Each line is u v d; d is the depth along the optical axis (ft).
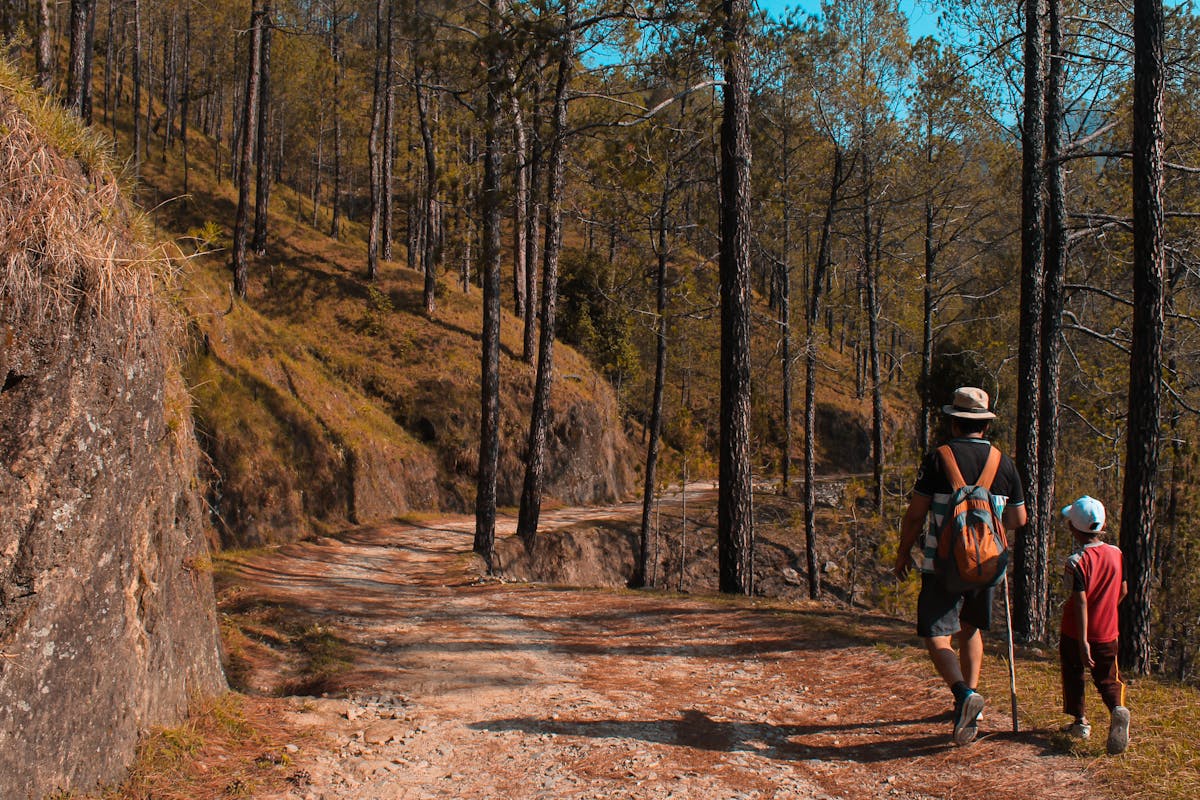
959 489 15.94
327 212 196.03
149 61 164.25
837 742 17.52
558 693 21.79
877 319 96.32
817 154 80.33
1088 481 80.74
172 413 16.66
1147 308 29.55
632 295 78.02
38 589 11.80
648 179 46.65
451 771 16.20
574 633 30.07
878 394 95.71
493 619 32.76
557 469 119.65
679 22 39.68
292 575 44.98
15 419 11.72
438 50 51.13
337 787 15.19
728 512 42.98
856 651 25.35
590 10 45.44
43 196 12.29
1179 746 15.15
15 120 12.44
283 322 114.32
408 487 92.53
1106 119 47.85
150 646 15.10
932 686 20.61
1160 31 29.55
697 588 96.99
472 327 124.77
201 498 18.89
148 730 14.76
